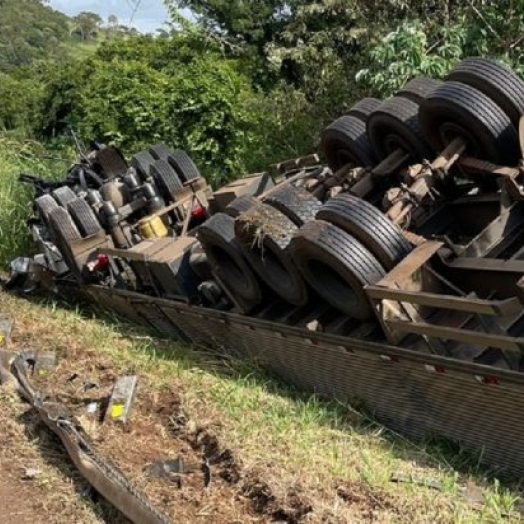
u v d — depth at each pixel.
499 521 4.36
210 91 13.57
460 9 10.52
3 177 12.45
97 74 14.81
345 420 5.89
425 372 5.20
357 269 5.46
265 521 4.42
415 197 5.95
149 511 4.27
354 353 5.70
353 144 7.21
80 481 5.01
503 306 4.54
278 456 5.11
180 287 7.35
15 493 4.94
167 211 8.66
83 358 7.16
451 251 5.50
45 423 5.64
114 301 8.52
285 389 6.55
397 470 5.02
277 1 17.55
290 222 6.14
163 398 6.15
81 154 10.69
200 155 13.70
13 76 25.39
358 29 12.38
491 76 5.94
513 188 5.60
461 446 5.29
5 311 9.08
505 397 4.77
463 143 6.14
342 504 4.50
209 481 4.86
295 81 16.11
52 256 9.48
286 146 13.45
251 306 6.73
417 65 9.35
